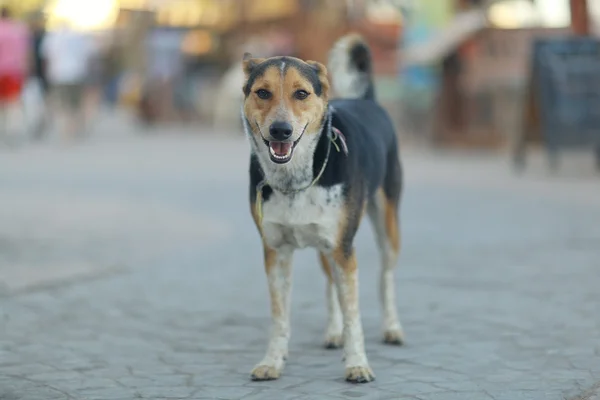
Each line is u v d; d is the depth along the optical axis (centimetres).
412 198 1160
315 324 602
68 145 2056
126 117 3256
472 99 1738
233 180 1416
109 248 873
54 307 649
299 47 2417
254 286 714
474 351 527
